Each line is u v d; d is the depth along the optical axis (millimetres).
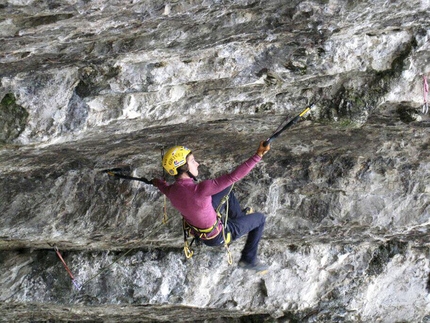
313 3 6438
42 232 9883
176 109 7613
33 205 9766
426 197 11234
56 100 7004
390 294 12969
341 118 7969
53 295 10961
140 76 6961
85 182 9969
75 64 6809
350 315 12828
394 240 12445
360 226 11320
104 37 6434
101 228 10164
